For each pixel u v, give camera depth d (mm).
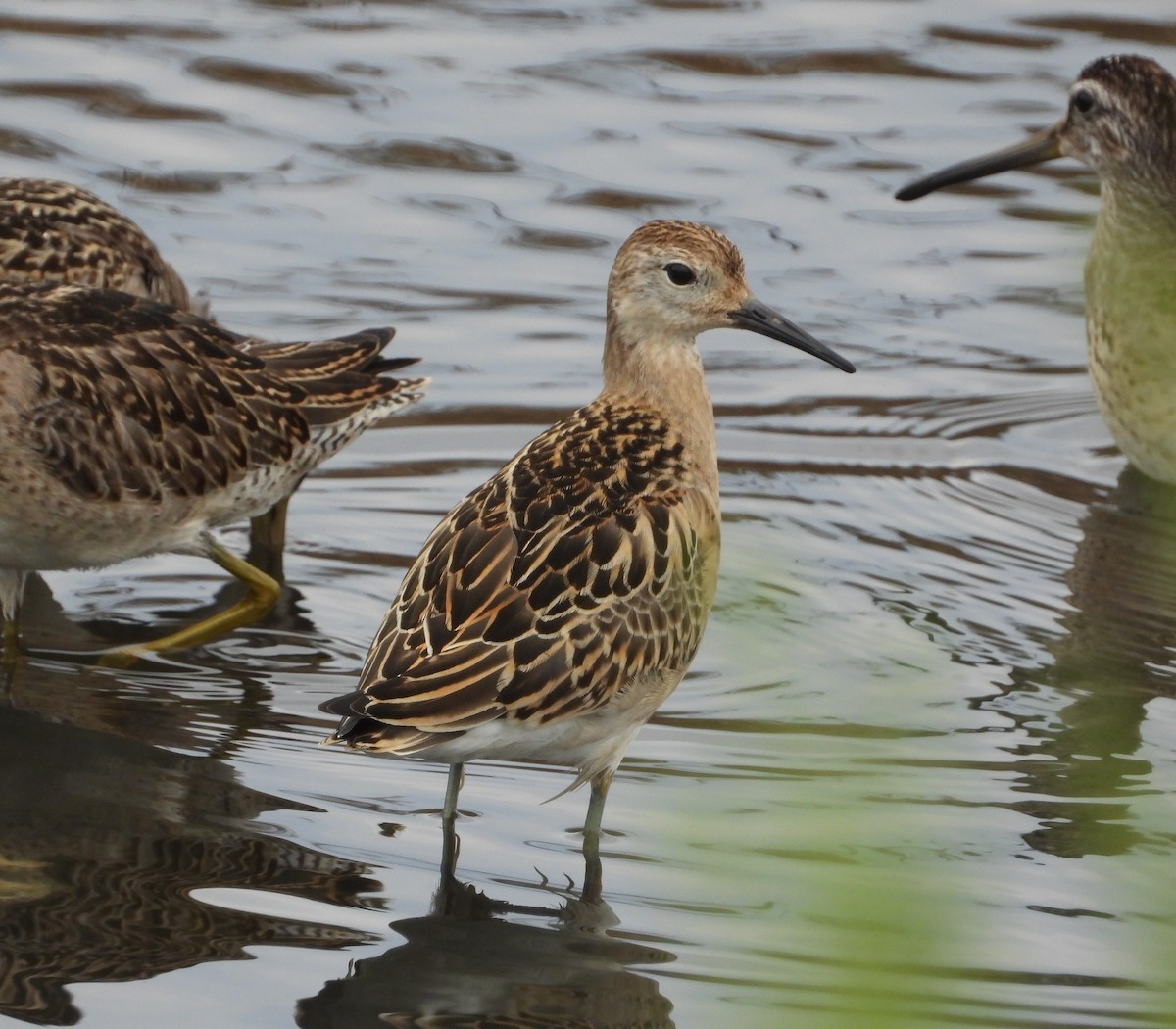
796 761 11391
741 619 11750
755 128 19828
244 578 13250
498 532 10094
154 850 10281
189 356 13320
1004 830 10562
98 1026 8688
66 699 12078
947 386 16781
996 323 17422
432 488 15117
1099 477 15602
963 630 13047
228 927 9555
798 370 16938
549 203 18562
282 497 13977
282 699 12172
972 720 11891
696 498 10906
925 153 19375
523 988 9102
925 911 5391
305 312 16859
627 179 18891
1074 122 16312
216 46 20984
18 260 15016
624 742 10430
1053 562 14125
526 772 11367
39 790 10898
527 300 17328
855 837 8438
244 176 18859
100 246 15328
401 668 9633
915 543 14344
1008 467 15648
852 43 21438
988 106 20219
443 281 17500
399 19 21828
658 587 10344
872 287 17688
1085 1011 8859
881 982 5332
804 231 18266
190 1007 8859
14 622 12930
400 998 9008
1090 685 12336
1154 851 10367
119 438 12891
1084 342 17375
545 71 20781
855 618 13156
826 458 15609
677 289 11602
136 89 20094
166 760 11305
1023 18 21953
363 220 18312
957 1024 8734
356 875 10094
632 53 21188
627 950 9430
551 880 10094
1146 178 15578
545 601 9883
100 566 13312
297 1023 8766
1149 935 9500
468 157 19203
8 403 12586
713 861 10219
